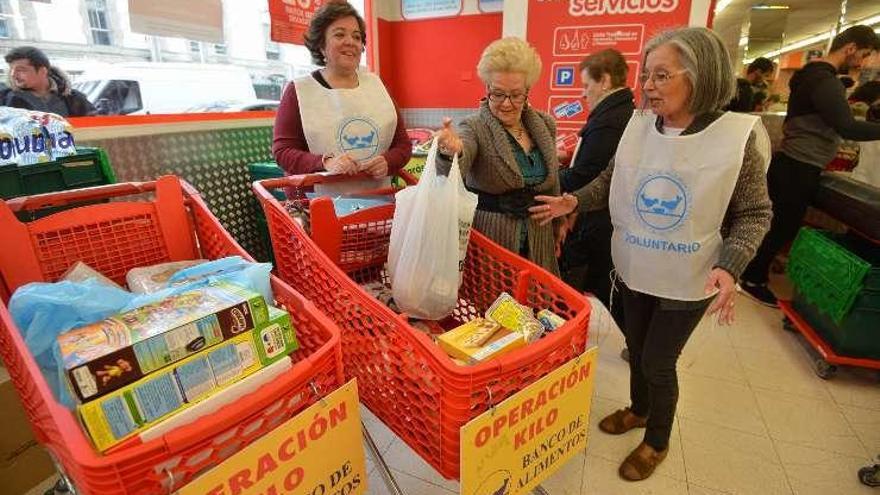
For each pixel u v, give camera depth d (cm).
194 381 70
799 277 247
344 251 138
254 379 77
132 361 65
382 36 424
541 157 151
